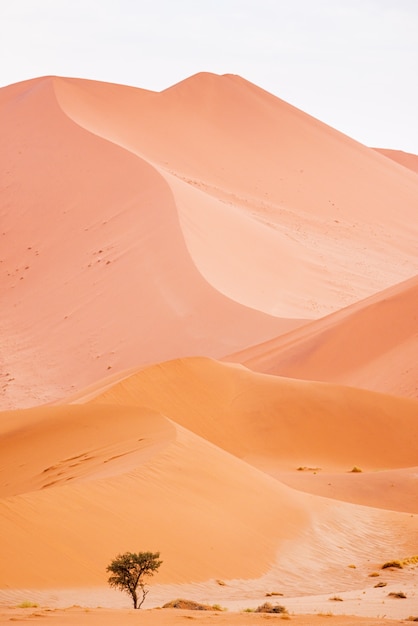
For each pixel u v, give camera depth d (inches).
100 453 1540.4
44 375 3491.6
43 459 1660.9
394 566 1225.4
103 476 1247.5
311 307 4003.4
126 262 3978.8
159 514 1156.5
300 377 3129.9
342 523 1411.2
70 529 1042.7
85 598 924.0
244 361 3253.0
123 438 1616.6
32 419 1910.7
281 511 1343.5
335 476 1962.4
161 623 720.3
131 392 2342.5
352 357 3196.4
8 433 1856.5
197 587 1030.4
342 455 2281.0
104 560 1016.2
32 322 3885.3
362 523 1449.3
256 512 1293.1
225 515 1241.4
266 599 995.9
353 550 1306.6
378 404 2474.2
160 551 1075.3
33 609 815.1
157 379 2415.1
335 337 3277.6
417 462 2290.8
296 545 1256.8
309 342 3289.9
